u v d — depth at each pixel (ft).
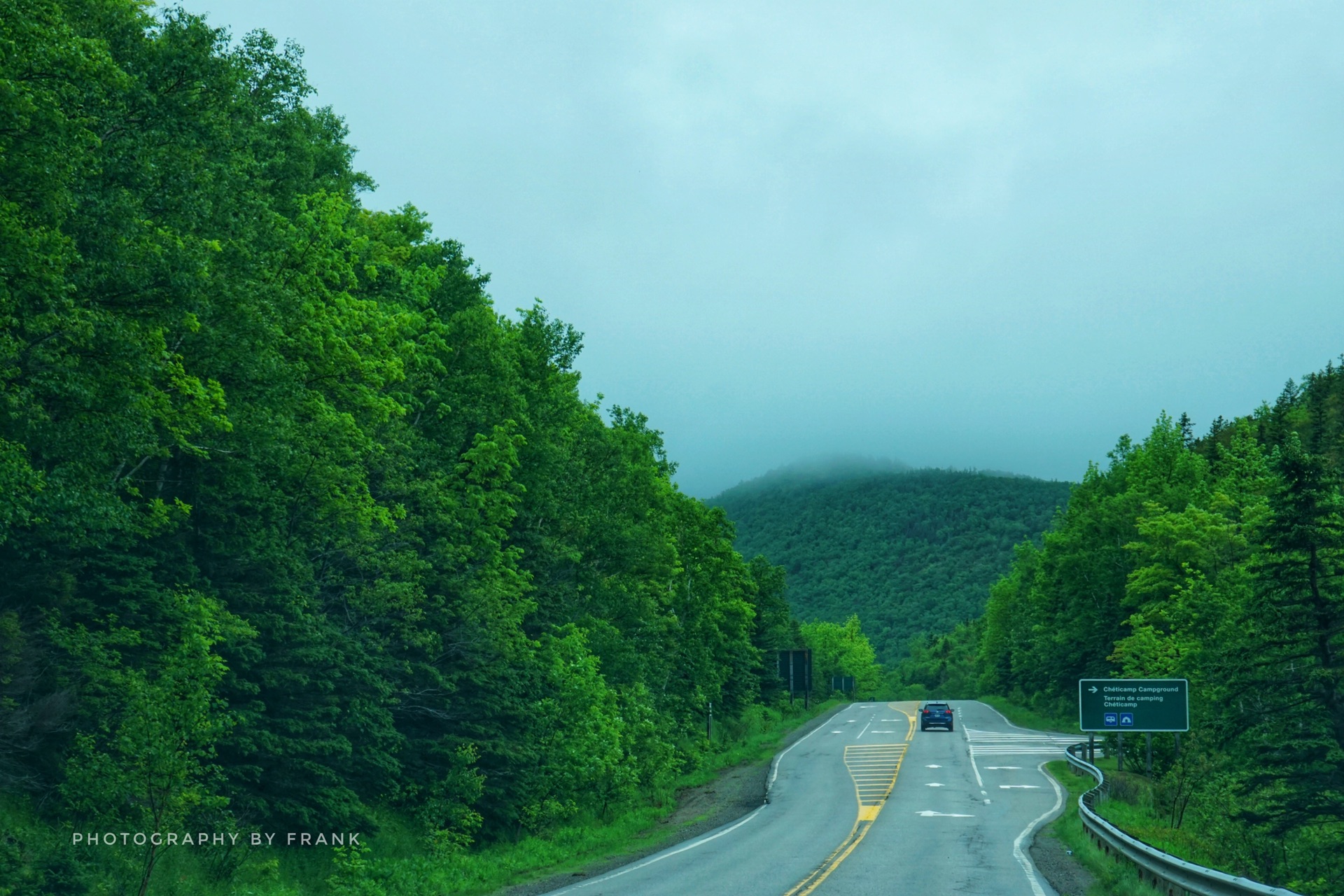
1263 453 294.05
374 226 114.83
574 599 153.38
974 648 648.79
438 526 108.06
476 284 127.54
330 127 113.50
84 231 51.96
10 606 63.82
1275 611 114.01
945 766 173.17
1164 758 157.79
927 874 69.05
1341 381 398.21
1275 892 39.91
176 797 51.65
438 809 94.32
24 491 48.44
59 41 44.14
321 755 79.46
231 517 76.18
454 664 106.42
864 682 628.69
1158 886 57.41
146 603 67.41
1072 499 308.40
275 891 62.90
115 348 49.93
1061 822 100.99
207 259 56.08
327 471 82.17
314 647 79.61
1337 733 111.55
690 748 196.95
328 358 81.76
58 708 60.54
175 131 57.52
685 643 212.84
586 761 118.11
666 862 79.36
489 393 120.16
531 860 87.40
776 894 60.13
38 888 49.60
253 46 84.58
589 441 161.68
